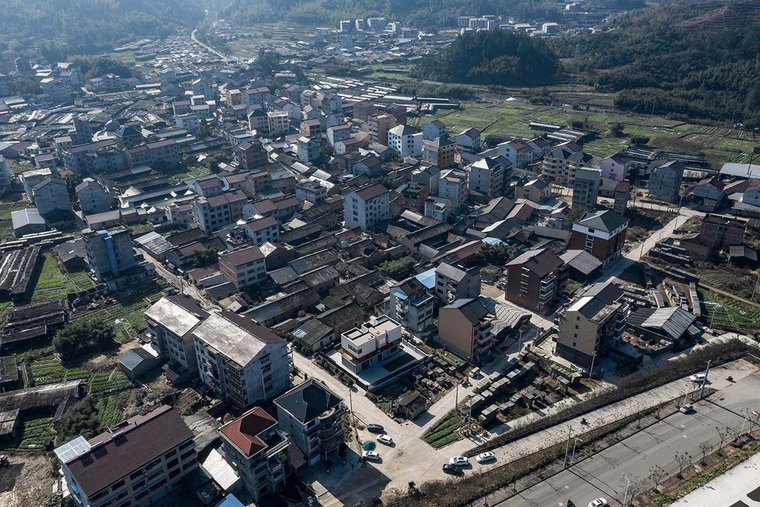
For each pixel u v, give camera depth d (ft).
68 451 330.75
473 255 633.61
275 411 425.28
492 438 398.42
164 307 483.10
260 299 565.94
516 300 554.05
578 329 458.09
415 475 370.53
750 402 424.05
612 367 468.75
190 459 359.46
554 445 391.04
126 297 584.81
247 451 335.26
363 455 384.88
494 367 470.80
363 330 469.57
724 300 557.33
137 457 333.62
